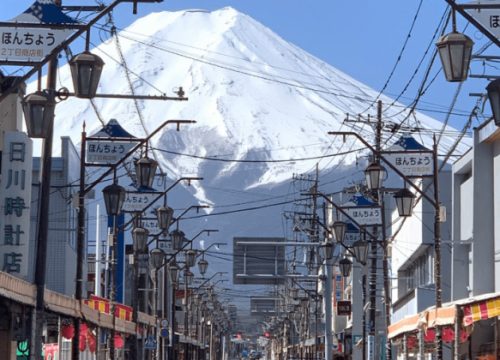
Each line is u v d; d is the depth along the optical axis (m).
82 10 24.72
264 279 78.56
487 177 41.78
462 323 23.27
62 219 53.78
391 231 65.12
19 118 38.72
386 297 40.19
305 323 104.31
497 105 17.27
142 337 55.56
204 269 66.12
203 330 127.19
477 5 17.41
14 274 32.12
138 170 32.59
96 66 19.41
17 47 19.36
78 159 60.25
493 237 41.47
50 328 39.28
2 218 32.47
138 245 40.06
